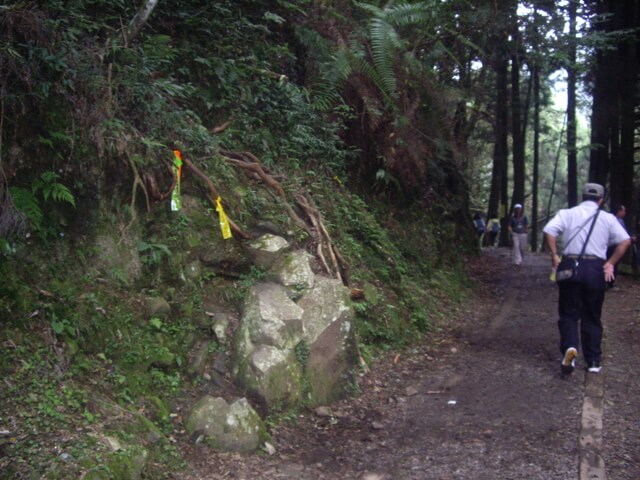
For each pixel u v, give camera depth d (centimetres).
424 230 1184
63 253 505
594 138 1841
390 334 743
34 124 508
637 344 796
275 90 838
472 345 805
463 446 493
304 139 851
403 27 1018
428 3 966
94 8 669
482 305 1131
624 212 1358
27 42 504
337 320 591
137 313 520
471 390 626
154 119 588
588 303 653
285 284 609
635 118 1678
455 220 1565
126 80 573
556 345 797
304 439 505
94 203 530
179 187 589
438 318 928
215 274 608
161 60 659
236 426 466
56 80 521
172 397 491
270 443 480
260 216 663
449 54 1078
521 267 1672
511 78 2356
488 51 1281
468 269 1466
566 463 460
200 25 797
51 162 511
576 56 1431
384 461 470
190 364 523
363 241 876
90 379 456
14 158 494
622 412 559
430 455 479
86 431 404
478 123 2270
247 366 522
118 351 487
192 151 640
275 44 948
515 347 791
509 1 1166
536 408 574
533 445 493
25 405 406
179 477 420
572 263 647
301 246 688
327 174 902
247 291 593
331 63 890
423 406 585
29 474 361
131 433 425
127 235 550
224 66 767
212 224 618
